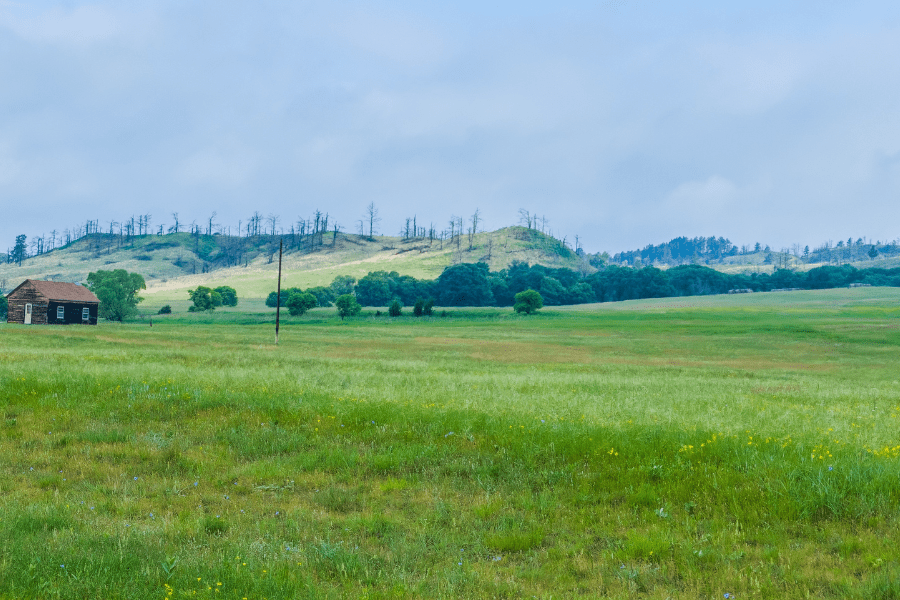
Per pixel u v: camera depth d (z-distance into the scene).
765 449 8.90
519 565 5.41
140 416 11.74
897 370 37.88
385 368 28.48
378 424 11.15
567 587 4.96
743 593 4.73
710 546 5.74
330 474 8.25
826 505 6.61
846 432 10.91
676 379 25.67
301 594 4.63
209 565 5.08
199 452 9.21
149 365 21.77
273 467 8.34
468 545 5.89
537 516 6.67
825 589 4.89
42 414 11.50
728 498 6.98
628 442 9.34
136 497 7.10
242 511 6.68
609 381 22.75
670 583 5.06
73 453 9.00
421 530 6.17
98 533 5.80
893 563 5.17
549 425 10.73
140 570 4.96
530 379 22.92
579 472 8.13
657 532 6.04
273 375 19.77
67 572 4.86
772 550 5.59
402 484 7.70
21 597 4.47
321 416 11.63
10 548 5.25
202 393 13.74
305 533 6.03
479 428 10.74
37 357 24.11
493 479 8.00
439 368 30.08
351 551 5.55
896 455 8.63
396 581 4.92
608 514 6.76
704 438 9.62
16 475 7.88
